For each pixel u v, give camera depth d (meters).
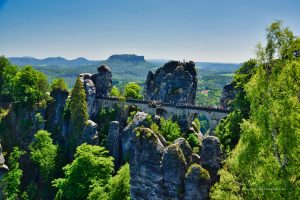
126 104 124.12
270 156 39.09
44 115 124.94
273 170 38.31
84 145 86.19
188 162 49.12
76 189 79.44
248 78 76.38
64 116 121.00
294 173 37.22
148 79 146.25
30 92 122.38
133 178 52.69
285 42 41.31
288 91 39.31
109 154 102.44
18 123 121.62
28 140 118.75
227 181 41.97
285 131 37.41
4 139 119.06
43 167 103.69
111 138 104.31
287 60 41.19
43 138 107.75
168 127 91.06
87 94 124.06
